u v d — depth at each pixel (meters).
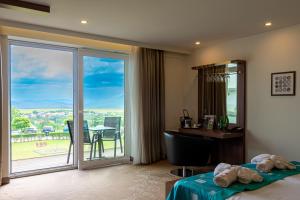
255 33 4.04
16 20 3.41
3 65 3.68
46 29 3.71
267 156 2.64
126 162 4.91
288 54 3.68
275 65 3.85
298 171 2.43
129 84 4.88
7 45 3.72
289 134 3.69
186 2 2.78
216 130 4.48
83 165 4.45
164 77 5.12
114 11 3.05
